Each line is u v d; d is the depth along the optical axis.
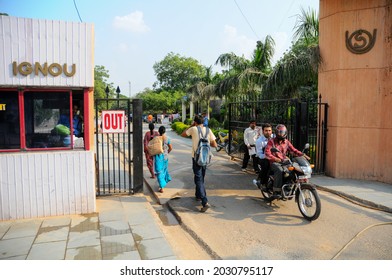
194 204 6.30
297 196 5.52
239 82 13.12
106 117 6.53
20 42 4.78
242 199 6.59
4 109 4.93
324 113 8.31
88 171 5.37
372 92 7.71
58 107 5.15
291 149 5.88
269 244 4.45
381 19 7.54
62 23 4.94
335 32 8.01
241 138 10.58
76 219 5.14
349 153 8.00
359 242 4.49
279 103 8.77
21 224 4.88
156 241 4.36
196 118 6.01
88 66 5.11
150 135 8.37
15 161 4.98
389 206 5.81
